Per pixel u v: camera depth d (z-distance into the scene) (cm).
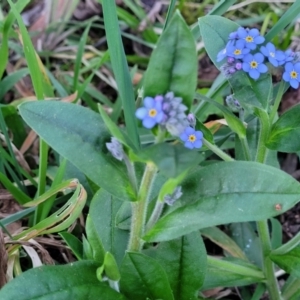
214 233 16
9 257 14
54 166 17
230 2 16
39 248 14
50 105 11
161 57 10
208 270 14
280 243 16
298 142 12
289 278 15
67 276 11
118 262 13
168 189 10
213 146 13
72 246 13
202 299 13
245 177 11
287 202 10
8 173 17
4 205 16
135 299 12
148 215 12
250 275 14
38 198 14
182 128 9
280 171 11
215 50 13
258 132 15
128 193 11
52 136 11
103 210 13
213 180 11
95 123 11
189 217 11
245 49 12
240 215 11
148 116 9
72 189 15
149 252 12
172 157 9
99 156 11
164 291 12
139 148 13
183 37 9
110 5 13
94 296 11
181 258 12
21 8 18
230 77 12
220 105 13
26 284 10
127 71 13
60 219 13
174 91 10
